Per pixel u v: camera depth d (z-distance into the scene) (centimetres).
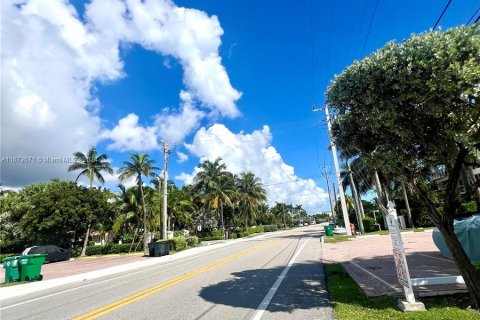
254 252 2138
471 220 1048
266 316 679
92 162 4909
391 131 632
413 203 3803
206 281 1158
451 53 534
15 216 4688
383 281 899
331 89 692
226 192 5719
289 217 12725
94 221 4075
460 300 661
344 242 2395
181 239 3291
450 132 577
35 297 1151
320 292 869
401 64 576
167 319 703
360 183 4641
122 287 1188
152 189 4228
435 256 1270
